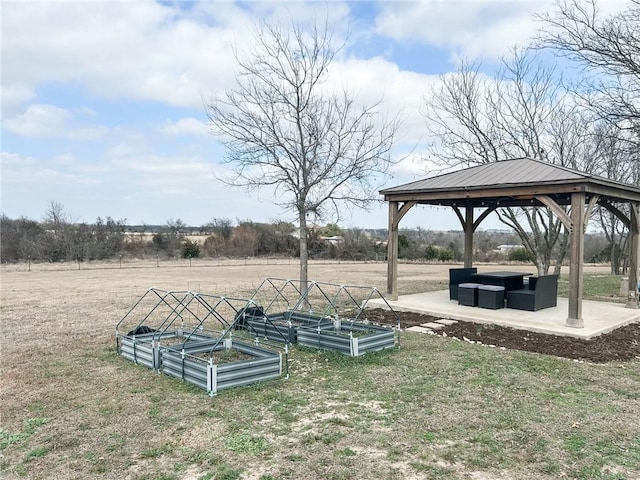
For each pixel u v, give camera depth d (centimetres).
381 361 621
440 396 486
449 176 1098
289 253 3653
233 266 2852
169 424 413
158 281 1859
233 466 335
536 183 834
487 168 1087
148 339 689
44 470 330
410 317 944
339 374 566
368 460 344
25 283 1769
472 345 714
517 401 470
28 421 420
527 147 1523
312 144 1066
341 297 1325
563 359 634
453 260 3216
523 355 653
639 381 540
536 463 338
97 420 423
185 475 322
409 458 347
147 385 524
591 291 1406
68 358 646
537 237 1484
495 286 1012
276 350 688
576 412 440
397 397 483
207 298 1342
